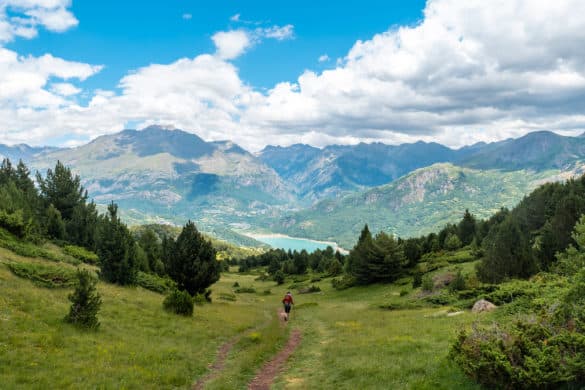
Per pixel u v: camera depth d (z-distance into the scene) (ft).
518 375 31.32
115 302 92.89
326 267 371.56
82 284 67.05
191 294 138.72
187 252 136.15
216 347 71.15
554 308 40.40
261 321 115.34
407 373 43.04
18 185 255.91
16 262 99.30
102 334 65.16
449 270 191.72
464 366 36.32
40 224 188.55
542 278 93.76
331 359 57.16
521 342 33.78
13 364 44.37
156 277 168.66
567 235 140.26
